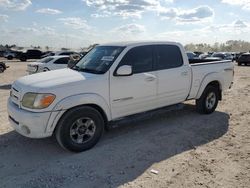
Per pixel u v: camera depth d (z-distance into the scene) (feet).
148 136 18.60
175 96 20.83
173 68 20.35
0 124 20.95
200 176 13.30
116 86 17.11
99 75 16.62
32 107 14.89
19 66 96.53
